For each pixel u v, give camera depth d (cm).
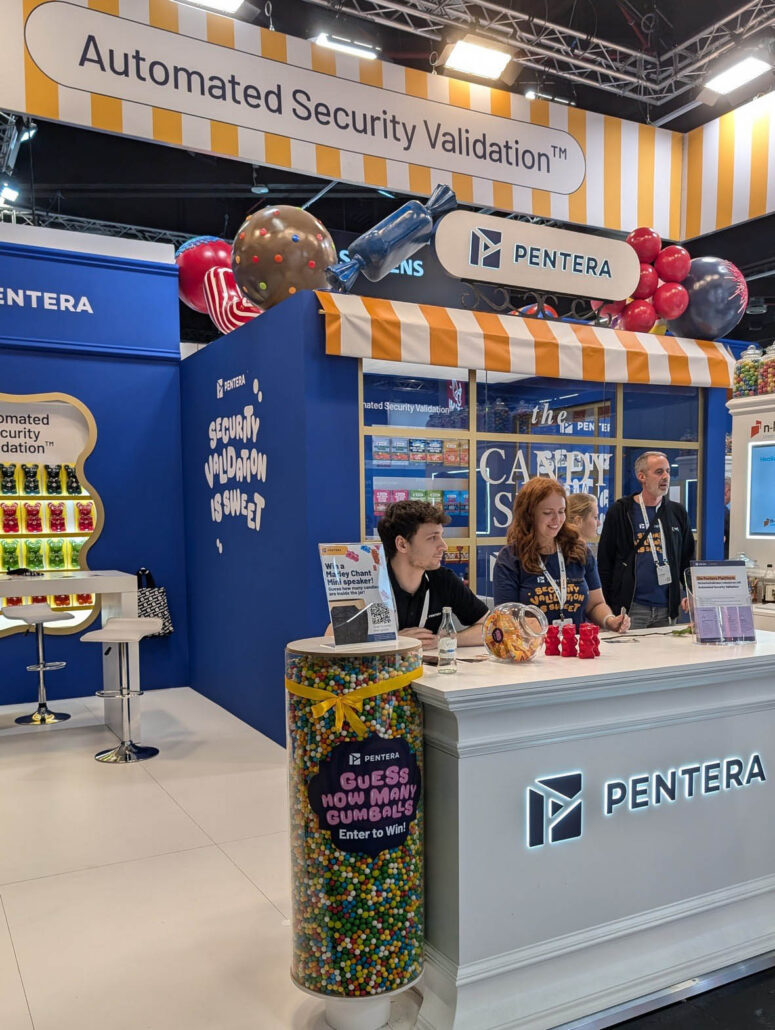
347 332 393
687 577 425
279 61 558
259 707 477
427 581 270
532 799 209
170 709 541
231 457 502
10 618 498
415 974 203
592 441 504
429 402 445
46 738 478
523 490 303
